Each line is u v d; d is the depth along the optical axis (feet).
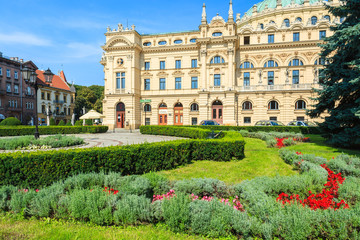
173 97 122.52
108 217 15.21
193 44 118.73
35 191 19.06
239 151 32.81
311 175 21.93
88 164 23.00
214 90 111.34
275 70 112.98
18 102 160.97
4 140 43.09
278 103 109.70
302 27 109.50
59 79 217.77
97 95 270.26
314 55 108.06
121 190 18.44
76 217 15.40
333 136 41.65
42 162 21.40
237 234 14.29
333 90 40.40
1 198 17.19
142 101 119.96
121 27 122.31
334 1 119.24
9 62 155.12
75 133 83.20
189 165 30.78
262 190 18.63
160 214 15.51
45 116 184.65
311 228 12.97
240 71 117.39
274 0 146.61
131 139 61.67
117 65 121.60
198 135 51.19
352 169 24.62
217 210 15.16
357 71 38.11
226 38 107.34
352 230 12.77
